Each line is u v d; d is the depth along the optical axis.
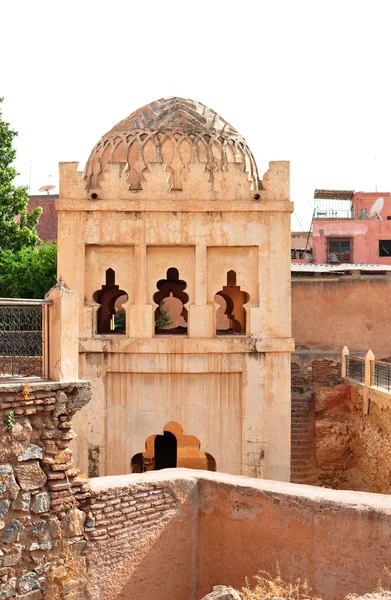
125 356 14.61
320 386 26.12
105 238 14.70
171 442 18.92
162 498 8.85
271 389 14.78
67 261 14.72
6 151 28.47
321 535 8.23
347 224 39.12
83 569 8.02
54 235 40.03
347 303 27.33
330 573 8.16
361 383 21.08
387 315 27.25
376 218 39.41
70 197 14.73
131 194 14.76
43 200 40.22
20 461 7.61
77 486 8.04
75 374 8.20
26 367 8.55
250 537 8.78
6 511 7.46
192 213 14.74
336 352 26.92
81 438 14.51
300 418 23.62
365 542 8.00
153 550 8.70
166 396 14.77
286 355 14.85
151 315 14.68
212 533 9.12
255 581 8.67
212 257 14.95
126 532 8.44
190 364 14.62
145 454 20.09
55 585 7.76
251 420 14.70
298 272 27.77
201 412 14.81
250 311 14.82
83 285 14.73
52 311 8.12
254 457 14.68
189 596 9.09
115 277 14.86
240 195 14.84
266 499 8.68
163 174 14.77
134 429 14.70
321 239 39.16
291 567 8.42
